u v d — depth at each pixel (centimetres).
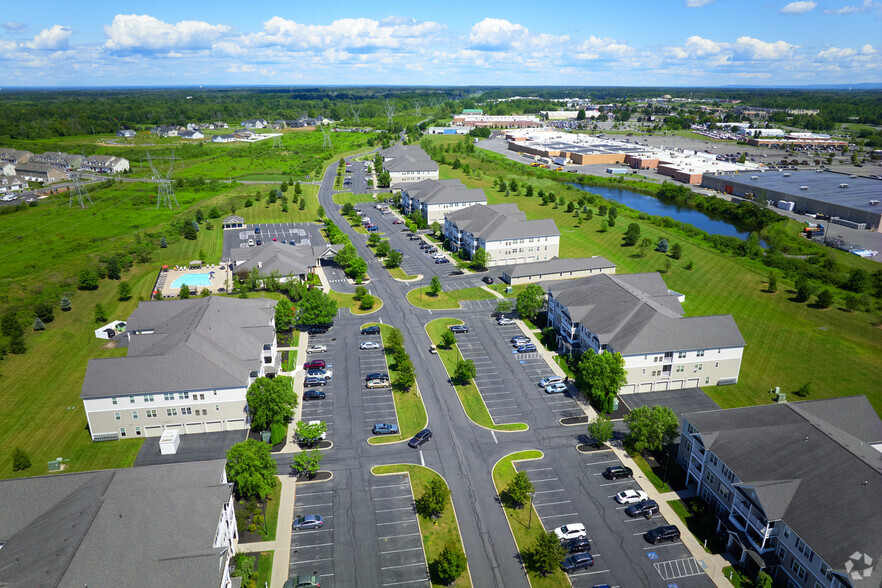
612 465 7919
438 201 19850
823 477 6066
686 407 9288
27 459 7812
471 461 7994
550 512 7050
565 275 14825
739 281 15012
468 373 9744
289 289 13788
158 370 8519
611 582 6062
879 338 11794
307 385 9919
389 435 8569
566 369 10444
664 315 9894
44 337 11762
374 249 17625
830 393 9775
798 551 5716
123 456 8131
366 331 11856
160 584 4925
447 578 6012
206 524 5619
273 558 6334
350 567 6231
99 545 5103
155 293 13725
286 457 8094
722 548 6519
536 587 5997
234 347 9450
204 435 8644
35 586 4628
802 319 12769
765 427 6950
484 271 15562
